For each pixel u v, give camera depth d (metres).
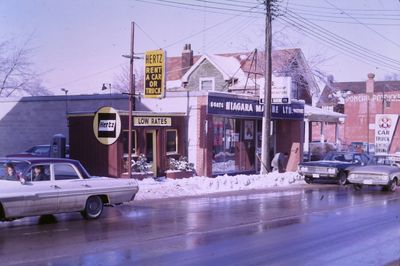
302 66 48.16
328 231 12.48
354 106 71.81
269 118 26.39
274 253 9.98
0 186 11.78
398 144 66.69
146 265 8.80
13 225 12.78
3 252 9.57
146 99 26.62
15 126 31.00
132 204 17.34
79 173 13.52
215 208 16.58
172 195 19.95
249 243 10.91
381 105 69.94
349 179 24.44
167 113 24.45
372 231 12.54
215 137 27.02
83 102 28.80
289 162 32.59
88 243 10.55
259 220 14.09
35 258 9.10
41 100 30.14
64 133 29.38
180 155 25.39
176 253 9.81
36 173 12.56
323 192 22.61
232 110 26.88
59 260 8.99
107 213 15.14
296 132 32.72
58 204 12.79
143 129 23.52
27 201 12.11
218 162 27.23
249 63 44.19
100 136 20.44
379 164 26.25
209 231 12.27
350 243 11.07
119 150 22.48
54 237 11.16
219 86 41.31
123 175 22.23
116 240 10.95
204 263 9.05
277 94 28.27
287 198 19.89
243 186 23.62
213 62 41.50
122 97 27.50
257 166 30.47
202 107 25.20
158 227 12.71
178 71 48.69
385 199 20.03
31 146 30.48
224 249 10.27
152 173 23.45
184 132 25.59
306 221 14.02
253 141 30.34
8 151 31.16
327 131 71.06
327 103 67.44
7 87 46.28
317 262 9.29
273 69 47.06
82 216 14.07
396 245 10.89
